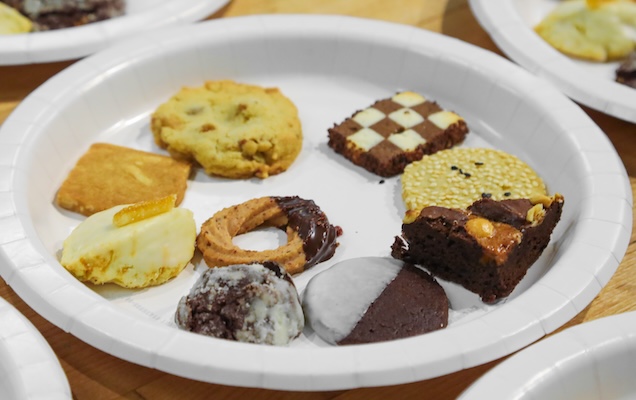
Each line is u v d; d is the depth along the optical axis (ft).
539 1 1.77
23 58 1.53
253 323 1.13
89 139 1.48
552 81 1.49
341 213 1.37
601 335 1.06
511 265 1.20
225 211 1.32
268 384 1.04
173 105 1.49
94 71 1.49
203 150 1.40
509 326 1.09
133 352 1.06
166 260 1.23
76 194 1.35
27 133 1.37
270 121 1.44
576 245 1.21
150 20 1.61
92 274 1.21
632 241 1.30
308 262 1.26
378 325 1.15
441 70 1.55
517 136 1.48
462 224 1.20
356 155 1.44
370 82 1.61
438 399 1.10
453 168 1.40
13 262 1.16
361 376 1.03
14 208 1.25
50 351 1.05
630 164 1.42
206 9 1.66
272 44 1.60
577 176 1.34
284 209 1.33
